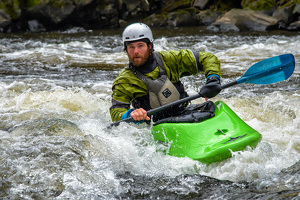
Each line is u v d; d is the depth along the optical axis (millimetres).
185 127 6273
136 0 32781
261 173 5492
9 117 8641
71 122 7711
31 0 30062
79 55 19094
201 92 6676
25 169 5531
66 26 30812
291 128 7750
